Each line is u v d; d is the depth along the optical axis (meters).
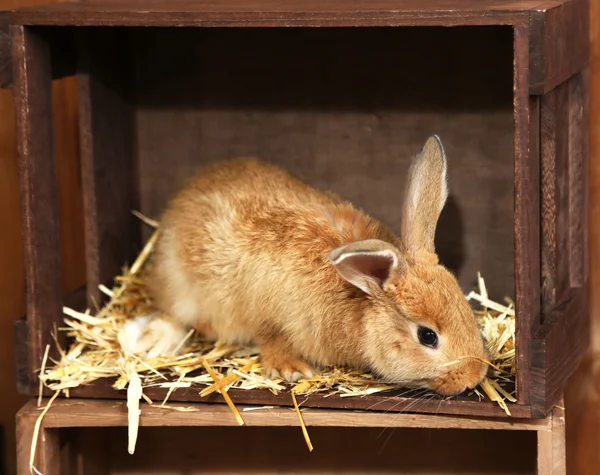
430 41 1.44
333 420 1.26
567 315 1.31
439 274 1.26
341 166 1.49
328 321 1.29
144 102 1.50
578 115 1.38
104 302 1.45
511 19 1.18
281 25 1.22
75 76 1.49
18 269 1.58
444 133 1.46
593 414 1.52
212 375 1.29
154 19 1.24
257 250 1.31
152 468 1.55
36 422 1.30
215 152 1.50
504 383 1.28
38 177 1.30
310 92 1.48
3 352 1.59
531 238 1.22
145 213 1.52
